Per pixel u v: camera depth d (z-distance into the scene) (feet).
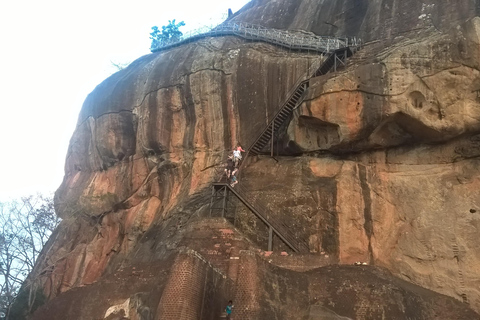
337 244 52.90
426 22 64.90
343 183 56.90
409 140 57.00
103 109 86.69
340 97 56.34
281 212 56.39
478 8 61.67
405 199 55.06
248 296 34.32
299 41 76.33
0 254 87.35
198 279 37.27
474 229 49.62
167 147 75.15
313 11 84.58
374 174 58.08
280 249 51.98
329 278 38.34
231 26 91.61
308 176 59.67
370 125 55.16
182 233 52.70
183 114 75.36
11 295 82.53
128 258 65.00
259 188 59.98
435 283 48.91
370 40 69.31
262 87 70.59
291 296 36.70
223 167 67.97
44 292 79.00
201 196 64.54
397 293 36.52
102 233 81.51
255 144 65.10
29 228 93.50
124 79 87.66
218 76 73.31
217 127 71.72
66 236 88.43
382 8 72.84
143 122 78.69
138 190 79.15
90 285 46.55
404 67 53.83
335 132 58.85
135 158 81.66
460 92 51.39
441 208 52.47
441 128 52.29
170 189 73.67
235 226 55.16
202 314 36.81
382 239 53.47
